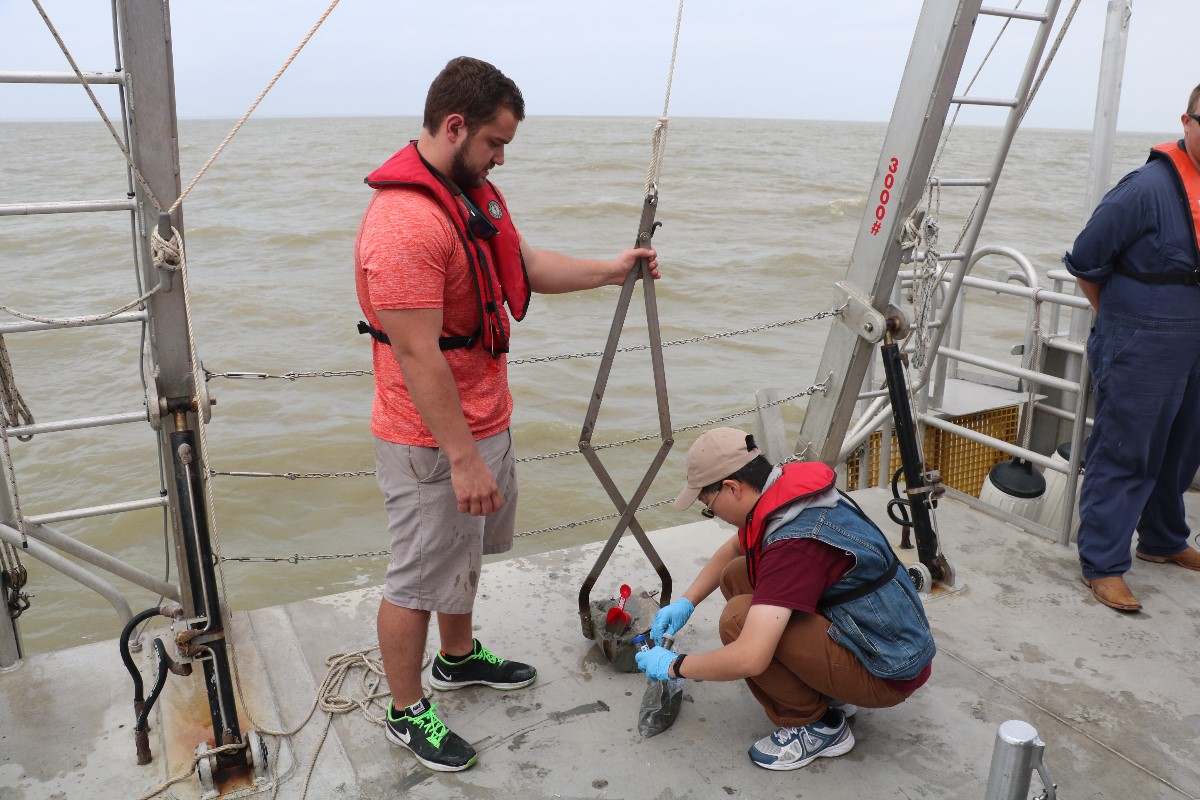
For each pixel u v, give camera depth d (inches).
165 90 89.8
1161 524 138.9
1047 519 163.0
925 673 94.7
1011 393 201.2
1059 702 108.5
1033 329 170.2
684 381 381.4
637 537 116.2
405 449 90.6
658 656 93.9
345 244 738.8
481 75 82.1
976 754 99.4
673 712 103.6
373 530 266.5
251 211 991.0
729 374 390.6
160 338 98.5
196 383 97.3
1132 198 118.3
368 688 108.3
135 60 87.7
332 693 107.7
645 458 308.0
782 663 93.0
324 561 248.5
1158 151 120.0
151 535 262.5
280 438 327.0
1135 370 122.3
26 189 1326.3
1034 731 70.0
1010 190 1269.7
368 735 101.5
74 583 239.5
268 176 1501.0
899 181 119.1
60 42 83.7
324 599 127.9
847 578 88.6
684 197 1115.3
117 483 290.5
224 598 113.5
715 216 923.4
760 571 88.2
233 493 284.7
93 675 110.7
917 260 129.6
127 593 235.3
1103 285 125.8
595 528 264.4
